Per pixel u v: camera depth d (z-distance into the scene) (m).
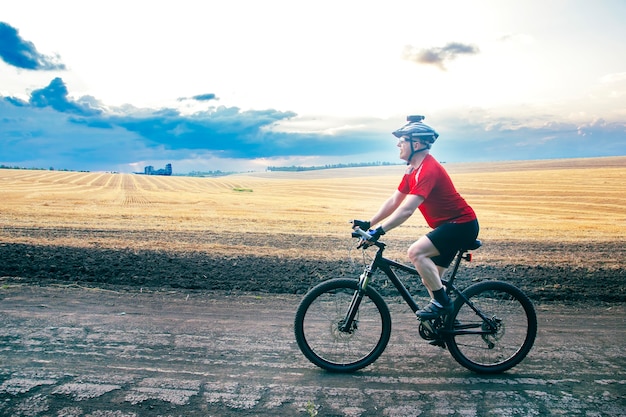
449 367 4.04
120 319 5.05
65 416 3.03
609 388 3.69
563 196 51.59
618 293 6.71
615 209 38.25
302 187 82.12
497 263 9.48
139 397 3.31
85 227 15.77
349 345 4.00
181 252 10.08
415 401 3.39
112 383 3.50
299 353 4.25
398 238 15.02
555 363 4.18
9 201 30.42
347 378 3.76
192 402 3.26
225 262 8.77
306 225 19.80
